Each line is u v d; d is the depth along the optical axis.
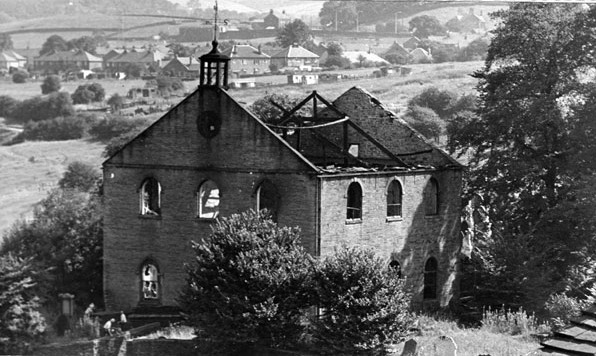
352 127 91.25
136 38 147.12
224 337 73.38
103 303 90.19
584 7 108.62
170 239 87.56
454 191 93.38
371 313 72.69
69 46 131.88
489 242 95.06
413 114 145.12
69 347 77.00
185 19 155.12
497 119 106.19
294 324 74.69
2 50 126.00
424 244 90.69
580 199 97.38
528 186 106.06
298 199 81.88
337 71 199.75
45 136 100.19
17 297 80.50
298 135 89.56
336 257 74.94
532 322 82.50
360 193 84.69
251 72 176.00
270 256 74.94
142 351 75.81
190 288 75.00
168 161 87.56
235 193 84.81
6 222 89.44
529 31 106.75
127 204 89.00
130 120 104.44
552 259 96.81
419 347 69.44
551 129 105.31
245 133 84.25
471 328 82.81
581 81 109.06
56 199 91.56
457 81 198.38
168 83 124.94
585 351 37.41
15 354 77.94
